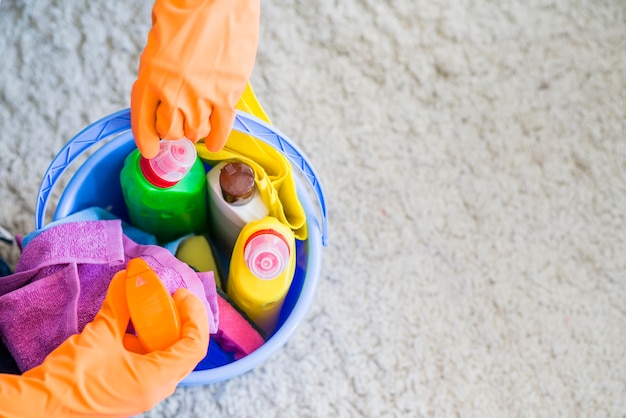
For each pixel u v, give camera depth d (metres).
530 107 1.08
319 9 1.06
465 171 1.04
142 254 0.72
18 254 0.93
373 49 1.07
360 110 1.04
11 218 0.95
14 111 0.98
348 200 1.01
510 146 1.06
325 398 0.94
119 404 0.61
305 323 0.96
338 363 0.96
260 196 0.75
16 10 1.01
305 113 1.03
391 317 0.98
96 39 1.01
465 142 1.05
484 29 1.09
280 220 0.75
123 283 0.65
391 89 1.06
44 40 1.01
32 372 0.60
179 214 0.77
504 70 1.09
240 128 0.67
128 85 1.01
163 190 0.72
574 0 1.11
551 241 1.03
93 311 0.69
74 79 1.00
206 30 0.62
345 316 0.97
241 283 0.73
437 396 0.96
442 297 0.99
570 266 1.03
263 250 0.71
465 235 1.02
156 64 0.61
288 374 0.94
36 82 0.99
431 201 1.02
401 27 1.08
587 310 1.01
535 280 1.01
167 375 0.62
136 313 0.63
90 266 0.70
